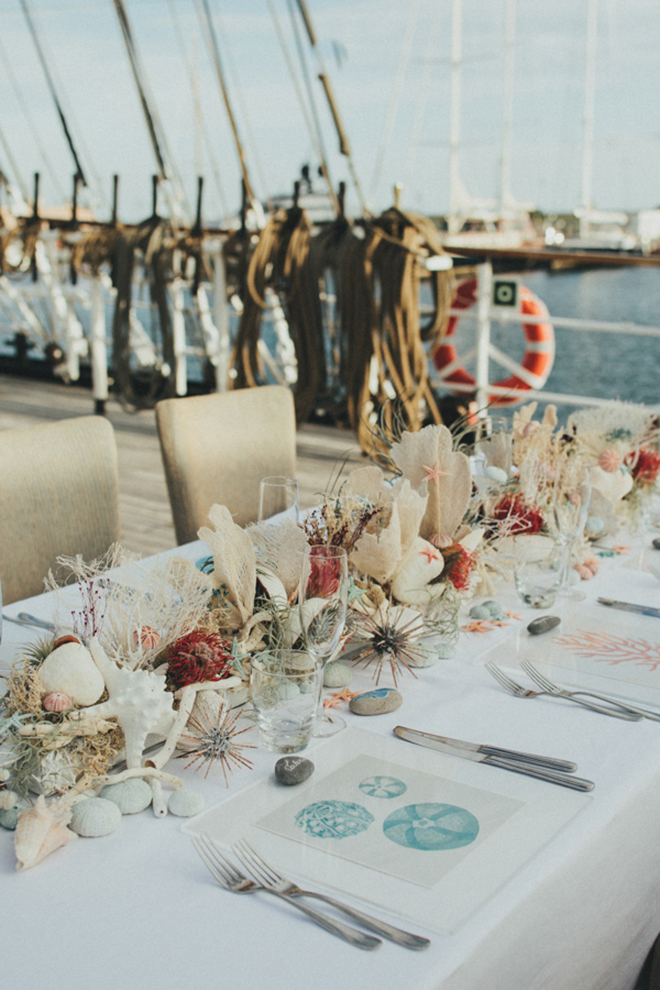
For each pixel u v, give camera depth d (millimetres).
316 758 885
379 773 854
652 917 958
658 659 1117
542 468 1332
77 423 1678
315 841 750
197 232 4770
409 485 1104
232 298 4773
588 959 825
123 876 715
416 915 661
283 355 5223
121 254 4867
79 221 5480
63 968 617
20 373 6492
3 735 789
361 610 1071
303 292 4098
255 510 2014
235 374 4410
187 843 758
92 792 814
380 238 3840
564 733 936
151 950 633
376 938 632
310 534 1119
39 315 6211
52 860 735
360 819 780
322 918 651
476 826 769
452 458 1178
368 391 3939
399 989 593
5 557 1578
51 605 1266
